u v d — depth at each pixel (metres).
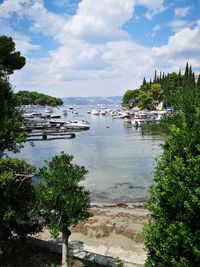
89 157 51.94
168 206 11.43
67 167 15.63
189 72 132.25
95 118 146.75
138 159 49.56
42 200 14.62
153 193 11.89
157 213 11.55
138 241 20.61
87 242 20.61
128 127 100.62
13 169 16.14
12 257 16.97
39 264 16.36
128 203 29.61
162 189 11.66
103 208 27.83
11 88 17.67
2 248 16.08
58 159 15.62
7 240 16.03
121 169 43.09
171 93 18.42
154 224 11.87
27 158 52.91
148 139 71.56
